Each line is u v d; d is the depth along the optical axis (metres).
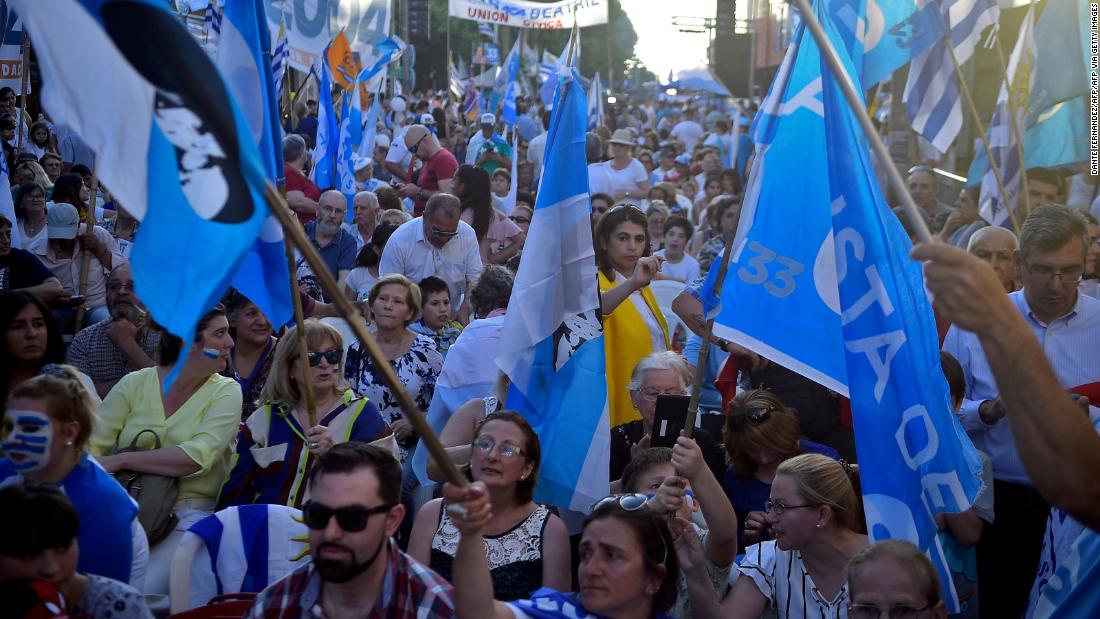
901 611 3.46
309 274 9.61
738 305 4.47
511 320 5.57
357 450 3.53
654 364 5.53
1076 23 8.02
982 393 5.74
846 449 6.24
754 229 4.50
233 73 4.87
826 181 4.47
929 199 10.70
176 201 2.68
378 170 19.97
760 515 4.95
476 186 11.06
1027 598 5.58
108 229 11.18
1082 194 9.23
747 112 28.27
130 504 4.40
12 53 11.98
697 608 4.09
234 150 2.65
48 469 4.18
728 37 44.56
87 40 2.76
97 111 2.75
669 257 10.65
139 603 3.66
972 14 8.03
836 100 4.36
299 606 3.55
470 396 6.33
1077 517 2.34
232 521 4.57
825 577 4.24
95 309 8.47
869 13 6.24
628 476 4.70
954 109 8.00
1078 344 5.36
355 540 3.44
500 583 4.47
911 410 4.25
